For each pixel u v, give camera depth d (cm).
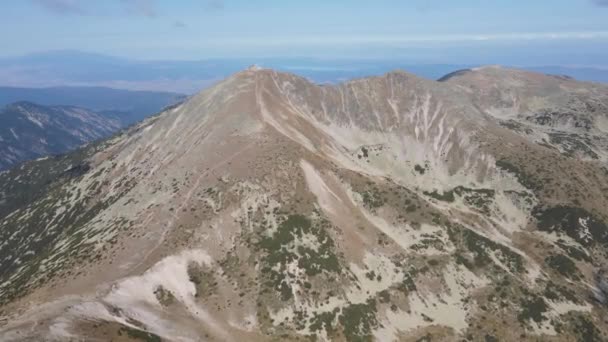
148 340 5434
